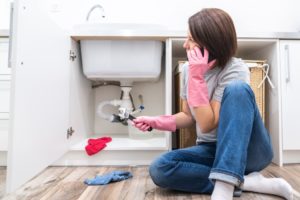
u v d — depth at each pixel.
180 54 1.69
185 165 0.87
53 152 1.08
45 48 0.98
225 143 0.72
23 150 0.80
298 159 1.36
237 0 1.81
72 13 1.79
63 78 1.21
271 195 0.85
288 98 1.32
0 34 1.33
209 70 0.90
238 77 0.85
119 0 1.80
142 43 1.38
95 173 1.18
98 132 1.81
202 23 0.83
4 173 1.21
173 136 1.54
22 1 0.78
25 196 0.88
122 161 1.33
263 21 1.81
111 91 1.82
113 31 1.31
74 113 1.38
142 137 1.54
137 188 0.96
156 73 1.43
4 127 1.34
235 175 0.68
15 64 0.75
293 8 1.79
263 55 1.51
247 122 0.73
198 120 0.82
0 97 1.34
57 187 0.98
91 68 1.40
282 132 1.31
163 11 1.80
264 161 0.86
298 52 1.34
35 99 0.89
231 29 0.84
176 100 1.60
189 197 0.87
